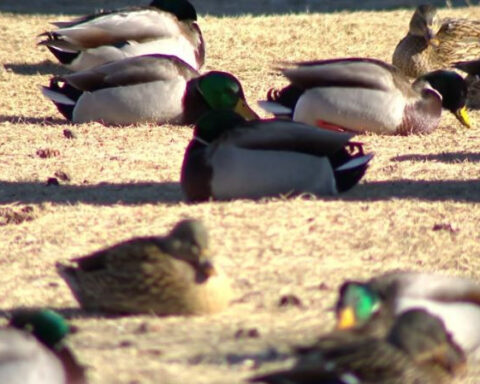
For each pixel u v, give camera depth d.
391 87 17.66
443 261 11.72
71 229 12.99
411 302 9.04
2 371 7.64
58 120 19.59
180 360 8.89
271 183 13.56
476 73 20.42
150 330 9.77
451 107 18.44
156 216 13.16
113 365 8.74
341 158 13.92
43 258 12.20
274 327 9.74
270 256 11.79
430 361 7.66
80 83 19.02
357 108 17.59
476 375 8.82
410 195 14.03
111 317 10.36
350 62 17.73
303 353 7.68
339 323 8.38
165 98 18.77
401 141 17.55
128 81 18.78
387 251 11.98
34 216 13.53
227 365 8.74
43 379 7.77
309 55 23.73
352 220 12.83
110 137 18.12
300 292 10.77
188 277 10.10
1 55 24.08
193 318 10.16
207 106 18.69
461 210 13.34
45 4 30.89
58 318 8.39
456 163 15.98
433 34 23.02
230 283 10.73
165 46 22.02
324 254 11.87
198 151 13.69
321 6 30.19
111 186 15.03
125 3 31.03
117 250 10.32
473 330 9.27
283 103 18.17
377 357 7.56
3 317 10.37
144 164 16.25
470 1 30.27
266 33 25.05
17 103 20.83
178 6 22.50
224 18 26.67
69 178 15.47
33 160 16.61
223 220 12.78
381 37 25.16
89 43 21.81
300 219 12.80
